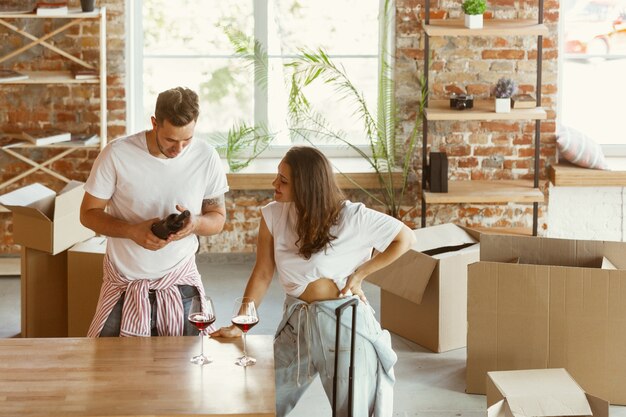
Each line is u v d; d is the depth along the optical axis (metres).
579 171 6.71
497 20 6.54
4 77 6.36
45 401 3.17
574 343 4.61
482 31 6.20
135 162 3.89
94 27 6.64
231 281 6.59
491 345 4.73
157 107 3.71
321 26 7.00
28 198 5.16
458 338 5.37
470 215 6.94
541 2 6.37
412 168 6.89
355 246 3.78
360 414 3.73
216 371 3.41
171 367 3.44
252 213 6.96
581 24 7.14
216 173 4.03
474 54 6.72
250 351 3.59
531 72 6.74
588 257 4.82
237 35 6.93
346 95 6.99
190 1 6.92
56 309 5.32
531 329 4.66
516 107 6.41
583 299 4.57
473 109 6.43
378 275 5.39
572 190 6.96
